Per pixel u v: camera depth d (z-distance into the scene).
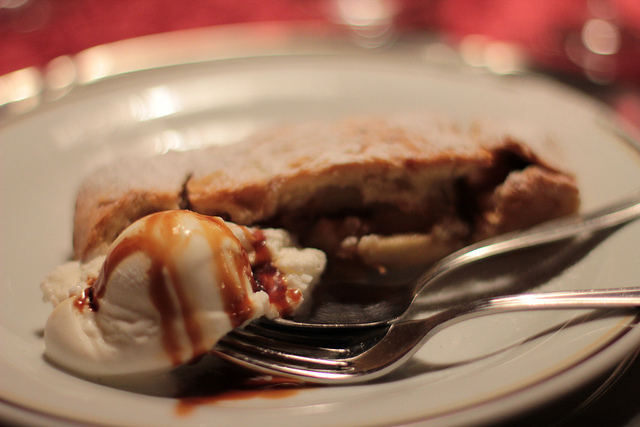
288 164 0.32
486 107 0.39
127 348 0.26
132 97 0.40
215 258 0.27
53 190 0.35
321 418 0.24
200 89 0.41
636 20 0.52
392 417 0.24
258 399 0.26
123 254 0.27
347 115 0.39
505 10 0.60
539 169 0.32
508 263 0.31
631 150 0.34
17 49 0.53
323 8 0.59
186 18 0.60
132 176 0.32
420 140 0.33
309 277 0.29
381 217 0.33
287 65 0.43
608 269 0.29
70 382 0.26
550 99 0.39
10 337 0.27
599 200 0.32
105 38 0.55
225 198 0.31
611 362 0.25
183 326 0.26
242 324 0.27
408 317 0.29
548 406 0.24
